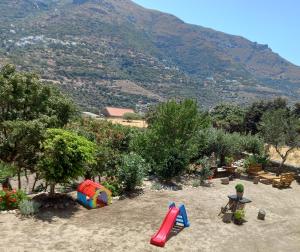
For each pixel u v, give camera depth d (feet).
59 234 48.88
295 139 95.20
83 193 60.18
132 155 72.13
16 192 57.21
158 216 57.36
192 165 89.10
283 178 84.89
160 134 83.30
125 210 59.31
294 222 62.64
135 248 46.85
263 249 51.08
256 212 65.36
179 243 49.73
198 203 65.62
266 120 99.30
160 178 77.61
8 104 74.08
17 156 75.20
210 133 97.30
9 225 50.16
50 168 57.82
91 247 46.11
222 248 49.70
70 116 83.41
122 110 491.31
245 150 112.47
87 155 59.41
